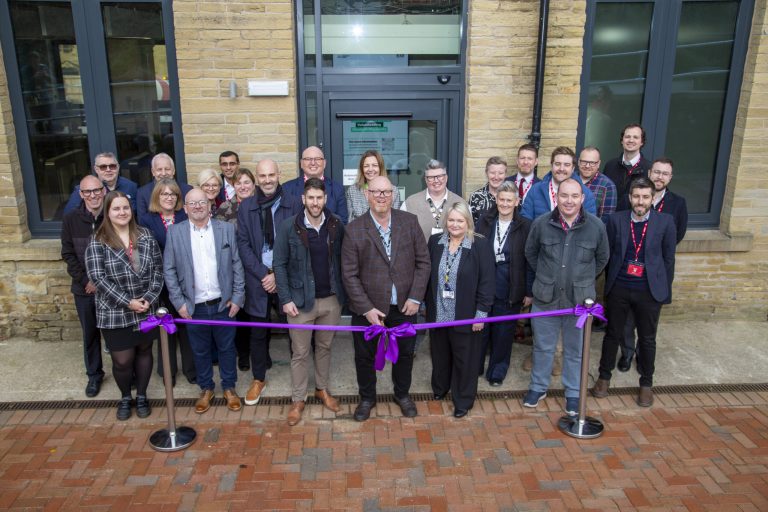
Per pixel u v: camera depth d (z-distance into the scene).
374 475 4.45
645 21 6.50
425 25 6.46
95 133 6.36
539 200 5.68
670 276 5.23
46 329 6.49
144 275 4.89
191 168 6.27
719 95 6.73
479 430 4.99
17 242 6.32
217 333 5.16
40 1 6.08
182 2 5.91
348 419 5.14
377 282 4.86
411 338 5.02
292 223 4.85
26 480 4.39
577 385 5.21
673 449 4.73
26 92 6.25
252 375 5.86
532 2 6.07
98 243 4.78
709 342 6.44
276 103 6.17
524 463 4.57
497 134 6.36
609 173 6.25
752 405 5.31
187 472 4.48
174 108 6.37
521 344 6.49
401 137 6.68
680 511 4.08
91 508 4.12
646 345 5.21
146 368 5.12
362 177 5.83
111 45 6.22
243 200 5.35
